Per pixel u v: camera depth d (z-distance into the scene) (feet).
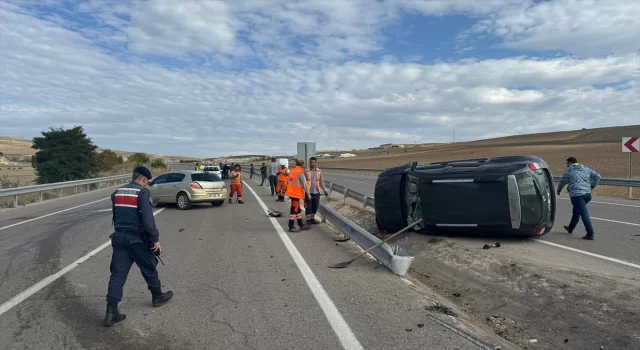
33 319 17.15
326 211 38.60
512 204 28.37
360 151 650.43
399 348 14.17
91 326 16.40
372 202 45.42
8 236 37.29
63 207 62.54
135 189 17.29
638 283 19.31
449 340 14.78
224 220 45.85
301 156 71.82
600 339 15.71
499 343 14.84
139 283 22.11
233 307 18.30
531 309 18.67
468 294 21.79
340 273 23.52
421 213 31.68
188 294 20.16
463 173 29.96
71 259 27.68
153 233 17.16
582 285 19.38
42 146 114.01
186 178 56.95
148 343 14.83
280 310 17.83
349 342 14.65
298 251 29.43
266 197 74.43
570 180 31.32
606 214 42.78
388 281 21.86
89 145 119.14
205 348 14.39
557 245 28.63
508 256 25.52
